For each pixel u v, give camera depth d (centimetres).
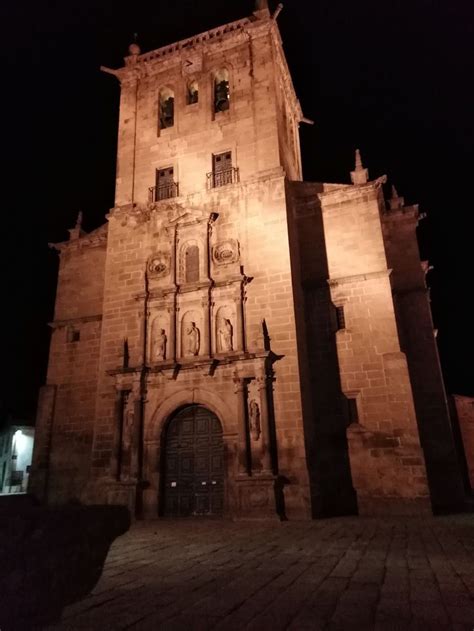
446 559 956
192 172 2505
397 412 2023
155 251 2394
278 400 1959
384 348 2150
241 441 1908
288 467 1869
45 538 391
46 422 2530
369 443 2036
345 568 890
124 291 2372
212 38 2727
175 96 2728
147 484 2022
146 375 2172
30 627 365
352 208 2436
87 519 444
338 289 2306
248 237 2234
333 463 2078
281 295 2095
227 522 1752
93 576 436
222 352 2084
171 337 2188
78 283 2792
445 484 2172
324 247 2419
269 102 2480
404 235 2620
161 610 638
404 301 2500
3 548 361
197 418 2111
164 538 1377
